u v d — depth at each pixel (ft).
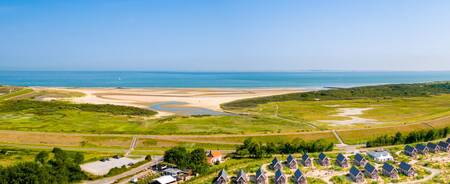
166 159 479.41
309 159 465.47
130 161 480.64
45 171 380.17
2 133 625.41
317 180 404.98
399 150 540.93
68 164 417.08
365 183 396.37
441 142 539.29
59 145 580.71
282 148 538.88
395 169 414.82
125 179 415.44
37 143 587.68
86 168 445.78
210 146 581.12
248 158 513.04
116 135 621.72
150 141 595.88
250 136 624.18
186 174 435.12
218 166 462.19
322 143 547.08
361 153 524.11
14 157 494.59
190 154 472.03
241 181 393.29
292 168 453.99
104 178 421.18
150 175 425.28
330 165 466.70
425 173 427.33
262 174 398.83
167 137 614.75
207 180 404.77
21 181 361.10
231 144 590.96
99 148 568.41
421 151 519.60
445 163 469.16
